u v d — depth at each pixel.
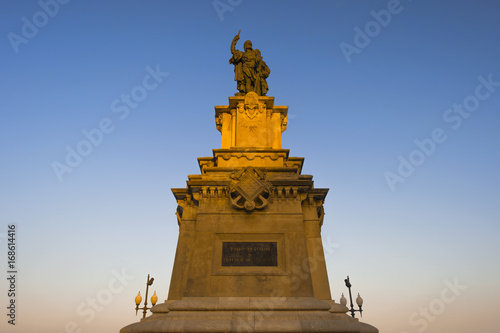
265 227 13.88
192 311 11.69
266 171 15.32
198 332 10.69
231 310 11.68
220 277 12.80
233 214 14.15
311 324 10.91
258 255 13.38
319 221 15.80
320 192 15.31
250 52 20.11
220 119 18.88
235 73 19.92
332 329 10.84
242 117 17.92
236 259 13.29
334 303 13.38
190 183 14.61
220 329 10.70
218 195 14.60
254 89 19.33
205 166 16.89
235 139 17.64
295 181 14.53
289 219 14.03
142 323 11.27
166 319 11.26
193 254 13.26
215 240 13.64
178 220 15.96
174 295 13.23
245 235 13.73
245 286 12.62
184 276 13.63
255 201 14.40
